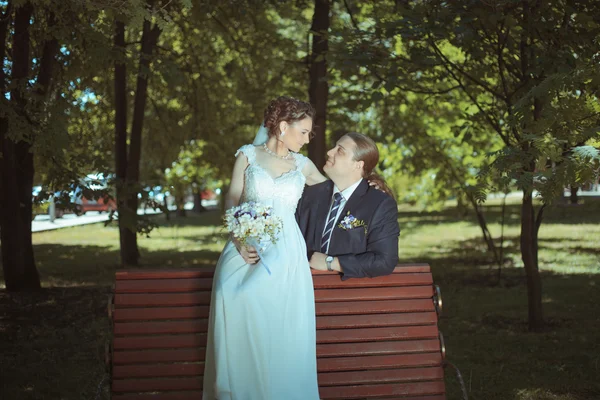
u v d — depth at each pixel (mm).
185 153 19844
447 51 10812
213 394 3736
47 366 6242
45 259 16141
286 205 3875
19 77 9797
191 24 13188
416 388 3994
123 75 13711
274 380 3666
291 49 15000
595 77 5094
